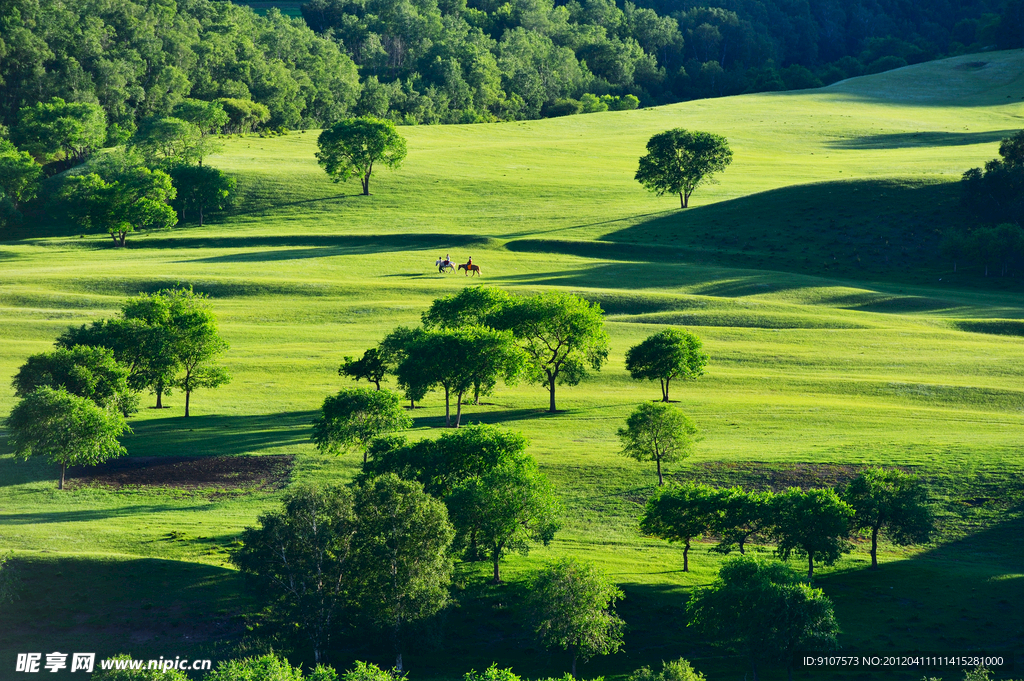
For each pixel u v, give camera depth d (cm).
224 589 4441
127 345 7506
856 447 6544
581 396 8306
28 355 8781
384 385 8450
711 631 4019
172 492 5888
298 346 9569
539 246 14362
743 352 9388
